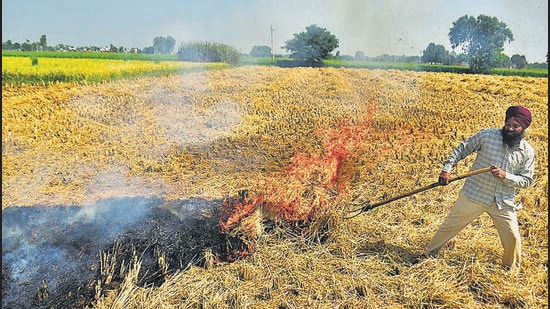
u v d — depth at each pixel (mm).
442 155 8227
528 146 3939
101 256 4430
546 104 16125
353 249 4613
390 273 4246
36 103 14344
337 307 3752
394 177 6852
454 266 4289
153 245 4711
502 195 4004
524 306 3725
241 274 4203
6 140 9555
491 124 12266
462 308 3727
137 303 3750
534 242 4781
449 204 5816
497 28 27594
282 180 6012
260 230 4867
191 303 3785
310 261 4395
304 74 23016
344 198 5633
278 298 3879
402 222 5262
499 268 4234
